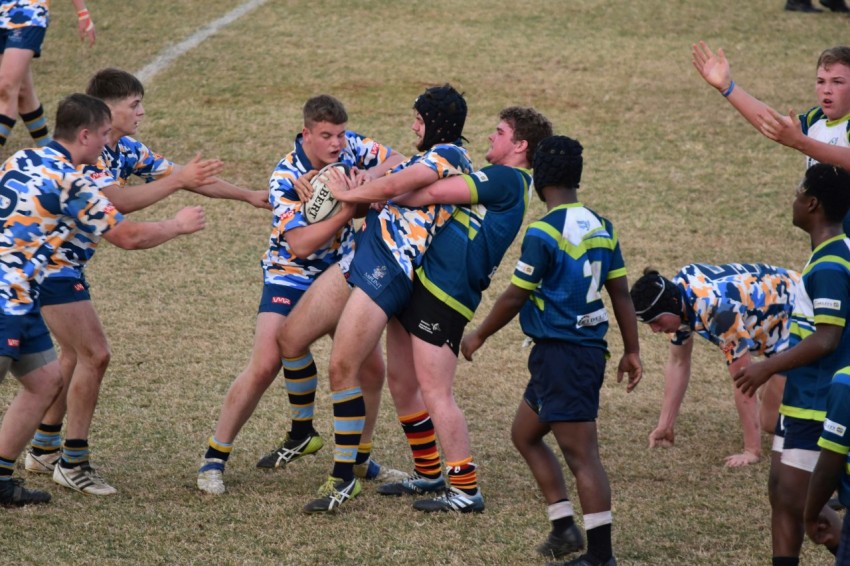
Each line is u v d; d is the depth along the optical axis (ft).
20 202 54.95
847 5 203.62
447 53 167.53
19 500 58.08
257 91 148.97
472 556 54.13
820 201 49.49
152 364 80.84
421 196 57.41
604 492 51.90
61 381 58.08
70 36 167.12
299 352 60.85
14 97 108.68
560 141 53.47
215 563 52.54
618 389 82.02
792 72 163.32
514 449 70.23
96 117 56.44
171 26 176.76
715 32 184.03
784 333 67.05
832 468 44.19
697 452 70.85
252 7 189.57
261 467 65.41
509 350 88.79
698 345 91.71
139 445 67.67
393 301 57.88
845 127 65.77
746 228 114.42
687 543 56.80
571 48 172.86
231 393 61.36
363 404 59.26
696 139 139.44
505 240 58.70
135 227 56.29
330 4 192.95
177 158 126.11
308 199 58.90
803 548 56.70
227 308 92.94
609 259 53.88
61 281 58.70
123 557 52.80
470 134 135.64
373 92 149.28
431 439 61.93
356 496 61.57
